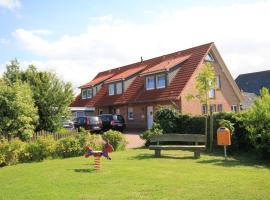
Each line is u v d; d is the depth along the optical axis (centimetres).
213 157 1509
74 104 4712
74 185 938
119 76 3966
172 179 999
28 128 1697
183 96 2992
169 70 3216
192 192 848
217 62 3397
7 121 1616
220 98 3388
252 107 1509
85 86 4544
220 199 788
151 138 1634
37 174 1114
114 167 1215
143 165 1259
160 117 2009
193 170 1153
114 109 3925
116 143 1773
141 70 3847
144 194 834
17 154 1441
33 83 2138
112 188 897
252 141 1486
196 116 1920
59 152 1575
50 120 2123
